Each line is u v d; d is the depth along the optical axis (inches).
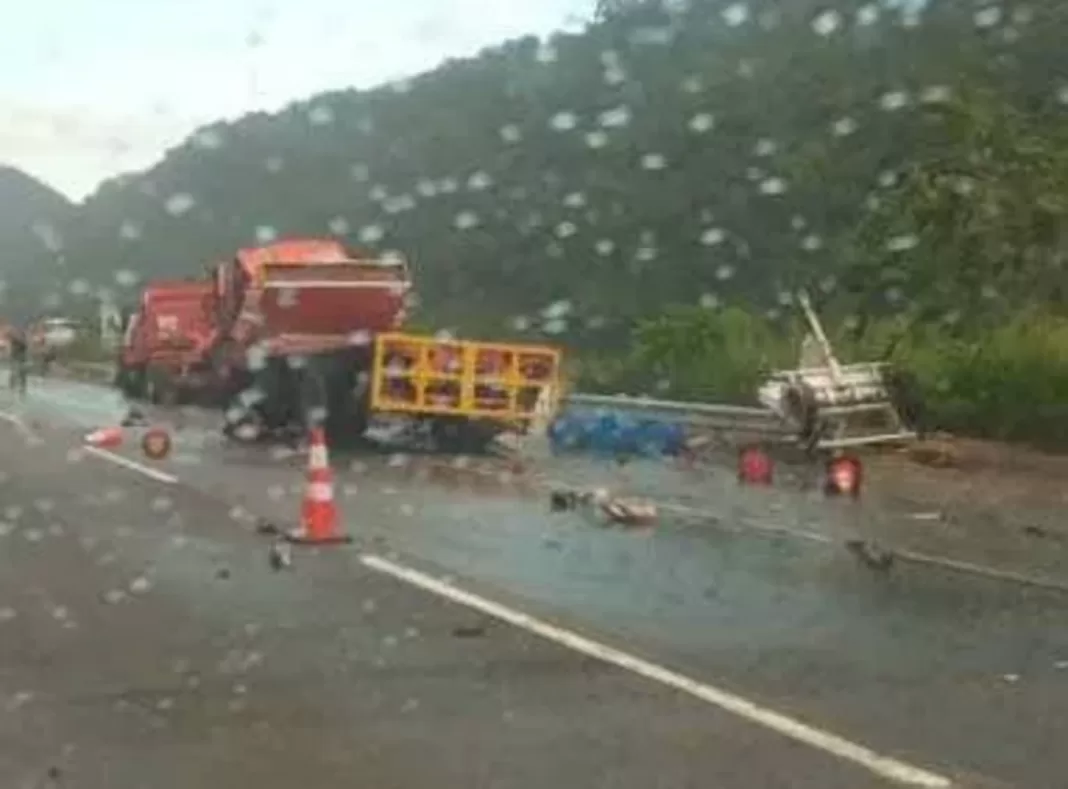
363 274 907.4
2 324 2159.2
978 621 365.7
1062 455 789.9
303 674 311.6
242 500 614.9
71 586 418.3
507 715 277.6
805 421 810.2
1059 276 938.7
